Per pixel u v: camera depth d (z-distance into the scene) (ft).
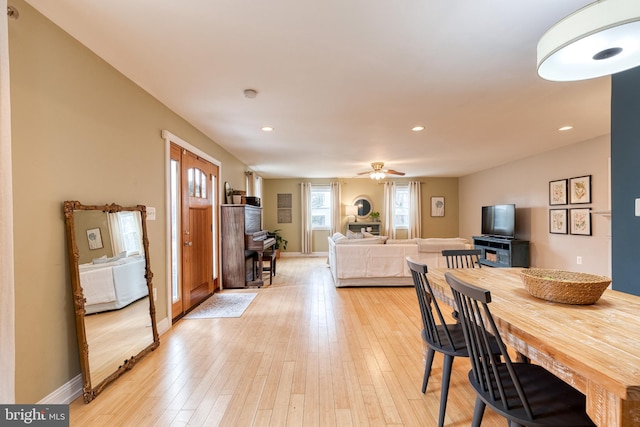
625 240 7.08
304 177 28.45
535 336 3.44
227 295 14.67
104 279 6.98
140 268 8.37
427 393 6.52
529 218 18.94
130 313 7.84
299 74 7.92
